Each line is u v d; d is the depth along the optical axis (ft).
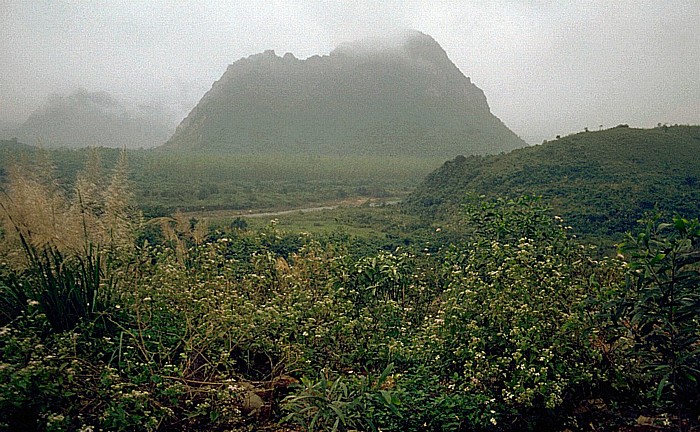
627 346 12.64
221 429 11.09
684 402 11.84
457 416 10.94
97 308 12.15
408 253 19.36
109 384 9.95
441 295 17.26
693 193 111.55
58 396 9.50
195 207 184.03
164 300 13.26
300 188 312.29
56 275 12.17
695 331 9.95
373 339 14.19
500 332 12.65
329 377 12.46
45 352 10.28
